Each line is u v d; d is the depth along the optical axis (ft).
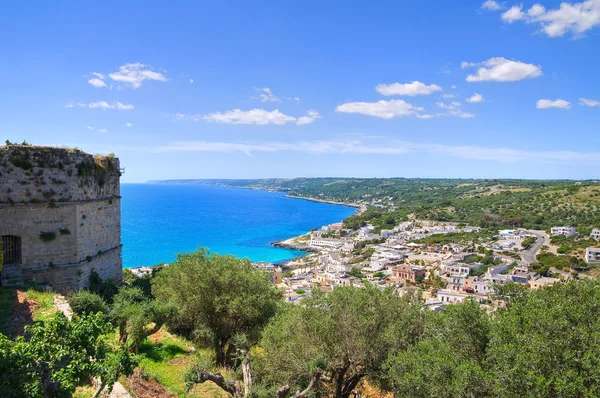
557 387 38.42
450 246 579.07
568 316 48.60
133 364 38.22
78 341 36.73
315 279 442.50
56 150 102.68
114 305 81.25
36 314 74.02
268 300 99.55
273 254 597.52
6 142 100.27
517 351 43.73
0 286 90.94
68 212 104.17
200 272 96.02
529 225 649.61
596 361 40.50
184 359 78.02
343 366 69.15
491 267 417.69
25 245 98.84
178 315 90.84
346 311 68.69
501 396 41.32
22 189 98.48
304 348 68.28
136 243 567.59
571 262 396.98
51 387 34.86
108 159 125.59
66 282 103.60
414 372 50.24
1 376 30.86
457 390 44.47
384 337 64.34
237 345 79.87
